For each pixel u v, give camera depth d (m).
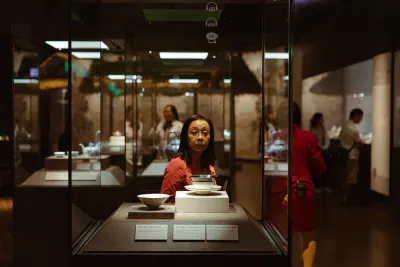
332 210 6.48
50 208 3.17
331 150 7.82
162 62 3.79
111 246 1.96
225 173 3.14
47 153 4.00
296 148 3.06
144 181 3.39
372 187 7.08
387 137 6.90
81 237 2.13
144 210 2.19
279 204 2.13
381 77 7.25
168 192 2.42
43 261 2.88
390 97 6.91
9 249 2.96
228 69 3.31
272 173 2.35
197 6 2.70
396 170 6.70
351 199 6.86
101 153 3.00
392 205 6.57
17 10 3.78
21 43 4.11
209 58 3.45
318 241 4.91
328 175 7.78
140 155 4.24
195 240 1.97
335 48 8.35
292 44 1.88
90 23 2.58
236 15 2.73
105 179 3.00
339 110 9.30
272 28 2.43
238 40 2.96
